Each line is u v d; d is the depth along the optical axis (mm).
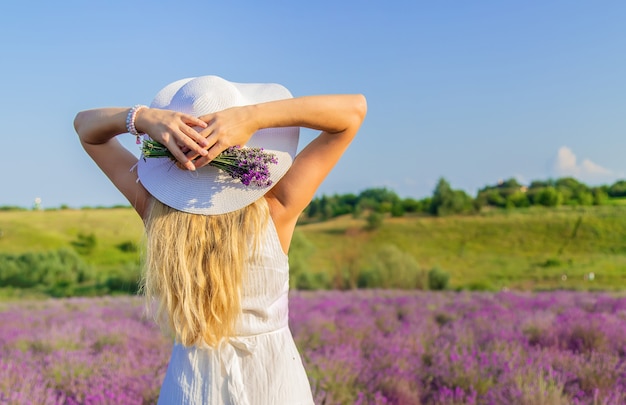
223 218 1337
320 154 1380
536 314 6828
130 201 1549
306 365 4941
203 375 1366
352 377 4562
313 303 9977
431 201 32781
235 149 1286
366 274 21219
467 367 4594
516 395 3916
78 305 10172
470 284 21828
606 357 4703
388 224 31375
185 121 1263
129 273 20016
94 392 4320
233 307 1321
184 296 1311
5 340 6297
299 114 1273
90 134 1449
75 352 5566
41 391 4344
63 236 24234
